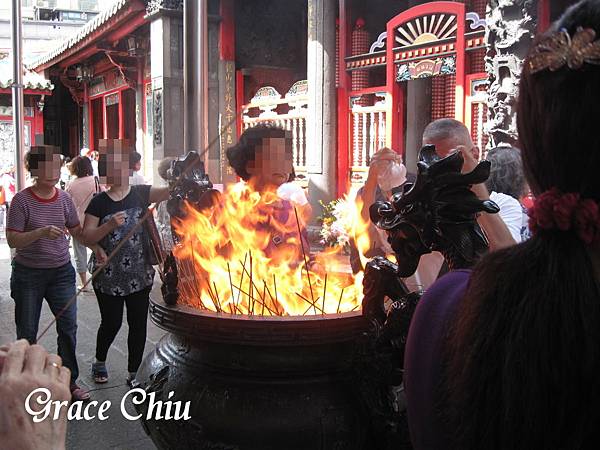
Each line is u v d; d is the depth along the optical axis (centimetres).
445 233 131
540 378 69
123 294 362
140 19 1023
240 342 177
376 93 720
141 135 1261
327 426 176
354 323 179
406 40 688
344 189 766
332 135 761
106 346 380
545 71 74
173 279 198
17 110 667
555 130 73
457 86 617
